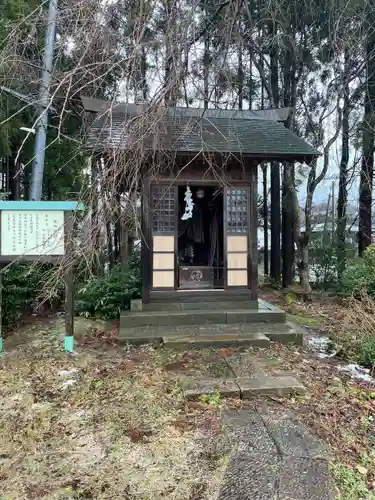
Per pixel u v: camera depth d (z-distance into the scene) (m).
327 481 2.35
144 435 2.79
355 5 5.87
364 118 8.22
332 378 3.93
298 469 2.45
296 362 4.29
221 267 6.32
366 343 4.61
